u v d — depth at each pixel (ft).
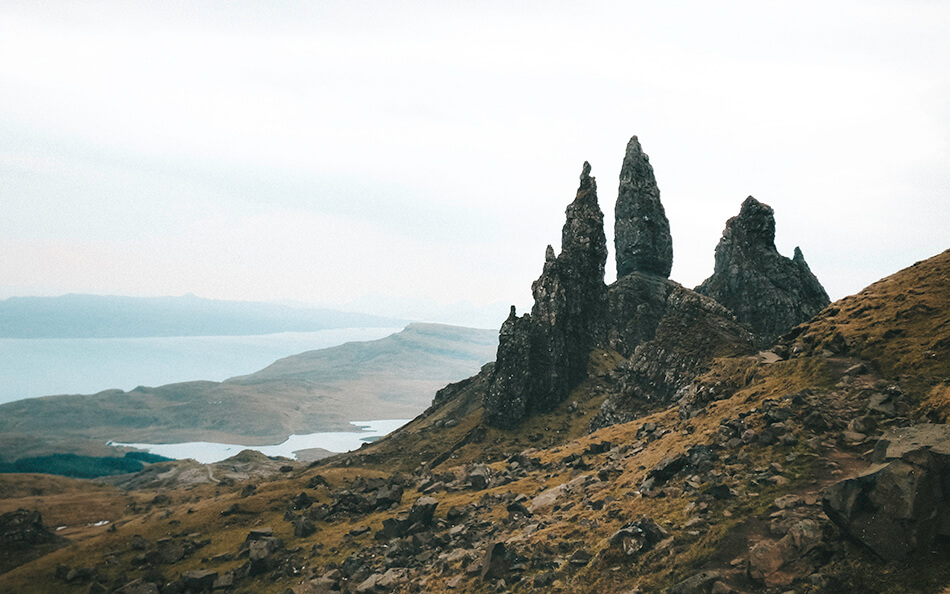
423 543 354.54
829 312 374.84
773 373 333.01
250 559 435.94
